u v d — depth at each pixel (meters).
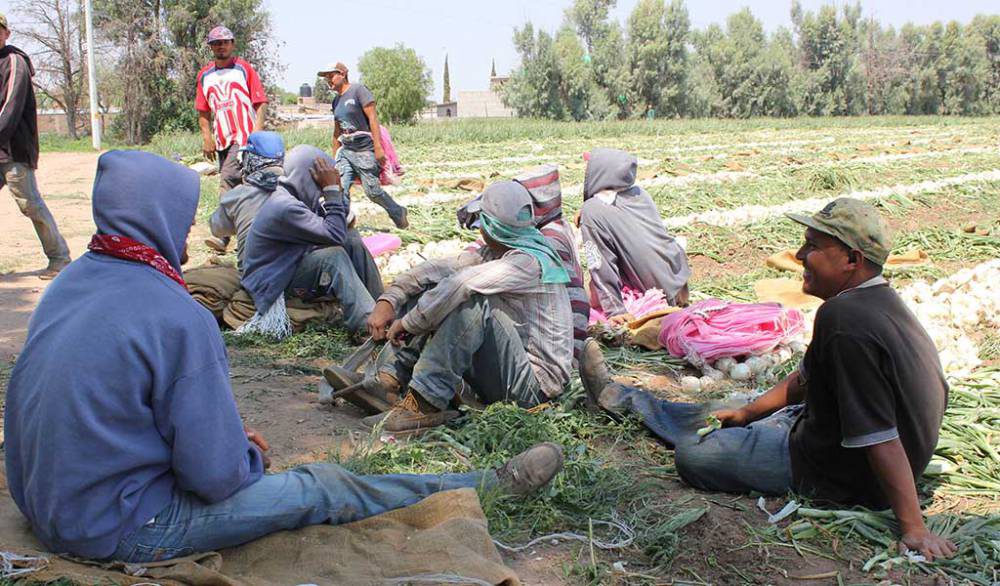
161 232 3.07
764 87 70.31
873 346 3.55
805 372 4.02
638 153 25.16
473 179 16.12
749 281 9.19
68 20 51.53
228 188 10.02
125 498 3.05
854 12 75.56
